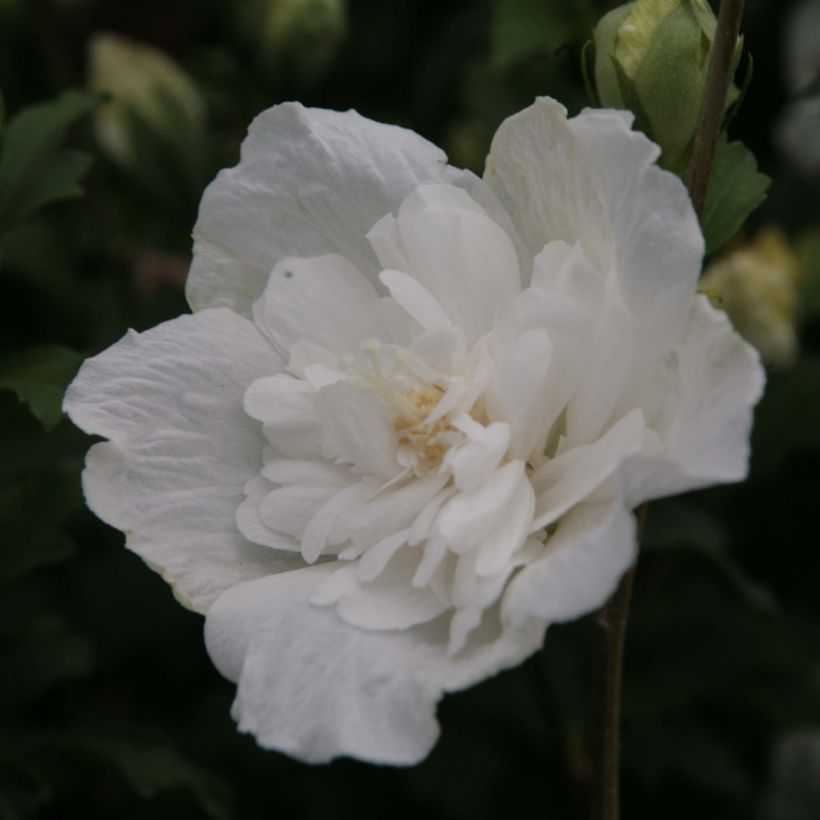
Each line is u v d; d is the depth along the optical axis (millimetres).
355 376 367
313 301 377
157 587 494
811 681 476
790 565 508
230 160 513
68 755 445
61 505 434
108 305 526
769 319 477
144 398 372
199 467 373
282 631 358
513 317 362
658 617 477
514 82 502
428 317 365
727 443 338
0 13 526
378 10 587
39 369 414
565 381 362
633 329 353
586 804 469
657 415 358
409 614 357
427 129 570
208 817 483
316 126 379
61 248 528
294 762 486
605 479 355
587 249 367
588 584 340
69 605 491
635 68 385
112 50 498
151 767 436
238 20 500
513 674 480
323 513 364
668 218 349
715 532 464
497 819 484
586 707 477
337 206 380
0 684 448
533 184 371
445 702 483
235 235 381
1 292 531
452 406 362
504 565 353
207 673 496
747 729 502
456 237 369
